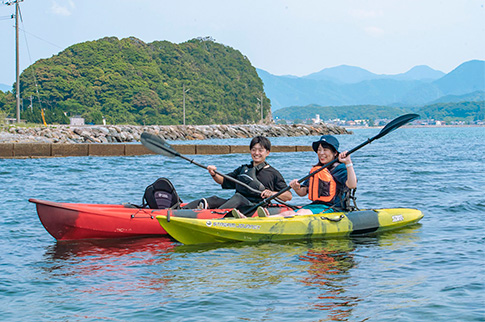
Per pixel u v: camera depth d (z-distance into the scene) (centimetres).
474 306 412
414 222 750
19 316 406
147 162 1944
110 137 4100
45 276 511
